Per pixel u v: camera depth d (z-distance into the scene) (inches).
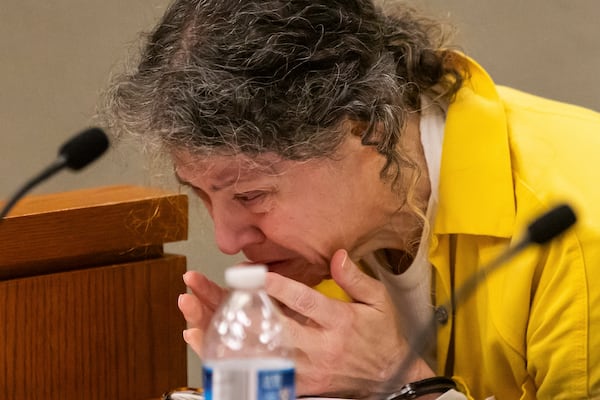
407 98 211.5
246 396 132.3
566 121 220.4
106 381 226.8
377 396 197.5
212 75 179.9
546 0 378.0
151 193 233.8
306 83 182.5
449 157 211.6
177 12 190.9
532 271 200.5
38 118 390.6
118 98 193.0
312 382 203.8
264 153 184.1
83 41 390.0
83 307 222.5
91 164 156.9
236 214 197.5
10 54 387.5
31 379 217.0
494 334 208.5
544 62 380.2
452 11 373.7
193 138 181.6
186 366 238.5
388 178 200.7
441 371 222.4
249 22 181.6
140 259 231.6
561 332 198.2
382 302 205.5
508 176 207.6
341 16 187.6
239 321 157.3
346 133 189.8
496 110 214.5
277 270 209.3
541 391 204.8
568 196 201.3
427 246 213.8
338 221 200.8
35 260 215.3
